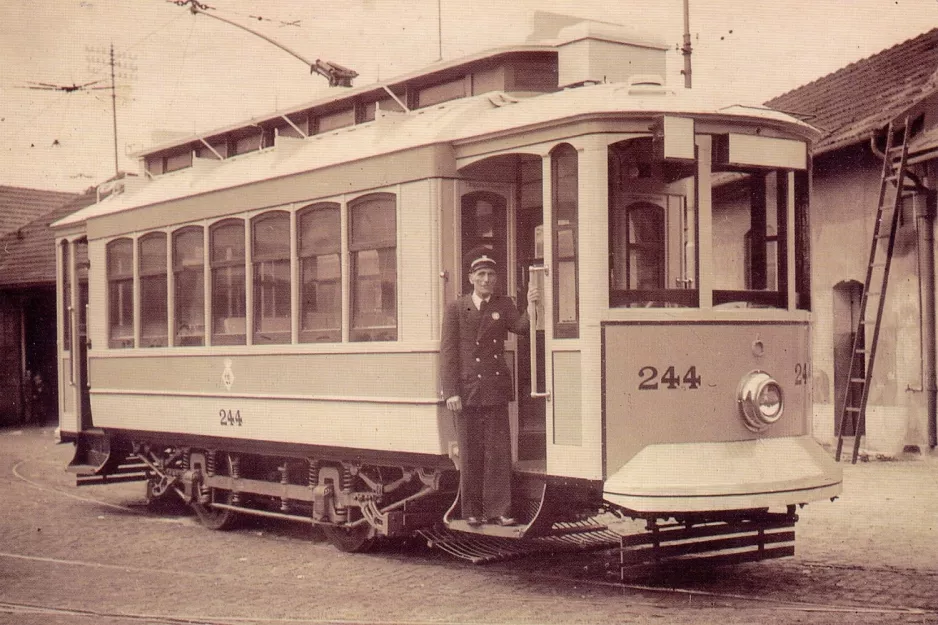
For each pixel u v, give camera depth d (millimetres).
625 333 8078
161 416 12680
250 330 11273
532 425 9328
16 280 27953
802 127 8656
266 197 11047
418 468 9695
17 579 9414
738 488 7898
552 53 9812
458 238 9195
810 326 8953
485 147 8938
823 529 10727
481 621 7531
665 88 8531
